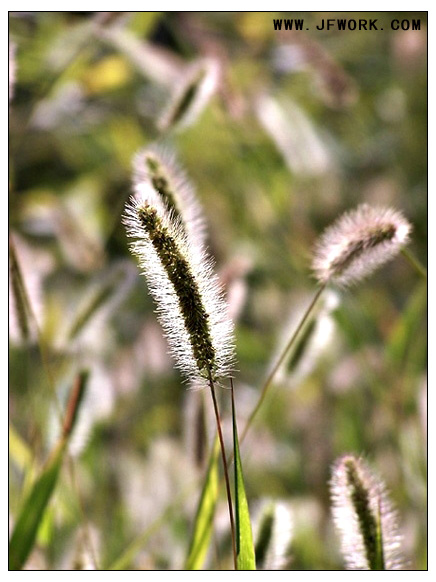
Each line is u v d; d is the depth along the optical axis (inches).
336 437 44.1
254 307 50.6
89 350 39.2
